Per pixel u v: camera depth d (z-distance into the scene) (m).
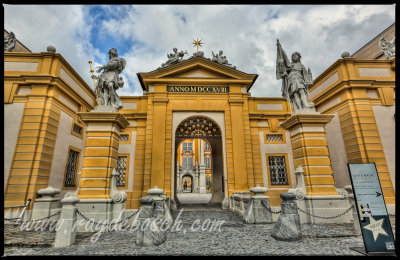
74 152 12.58
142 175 13.47
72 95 11.84
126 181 13.42
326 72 12.65
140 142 14.05
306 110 8.62
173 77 14.59
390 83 11.19
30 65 10.49
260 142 14.68
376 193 4.85
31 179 9.16
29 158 9.33
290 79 8.98
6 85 10.06
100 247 4.97
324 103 12.96
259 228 6.82
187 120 16.45
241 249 4.71
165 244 5.16
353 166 5.06
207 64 14.84
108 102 8.59
